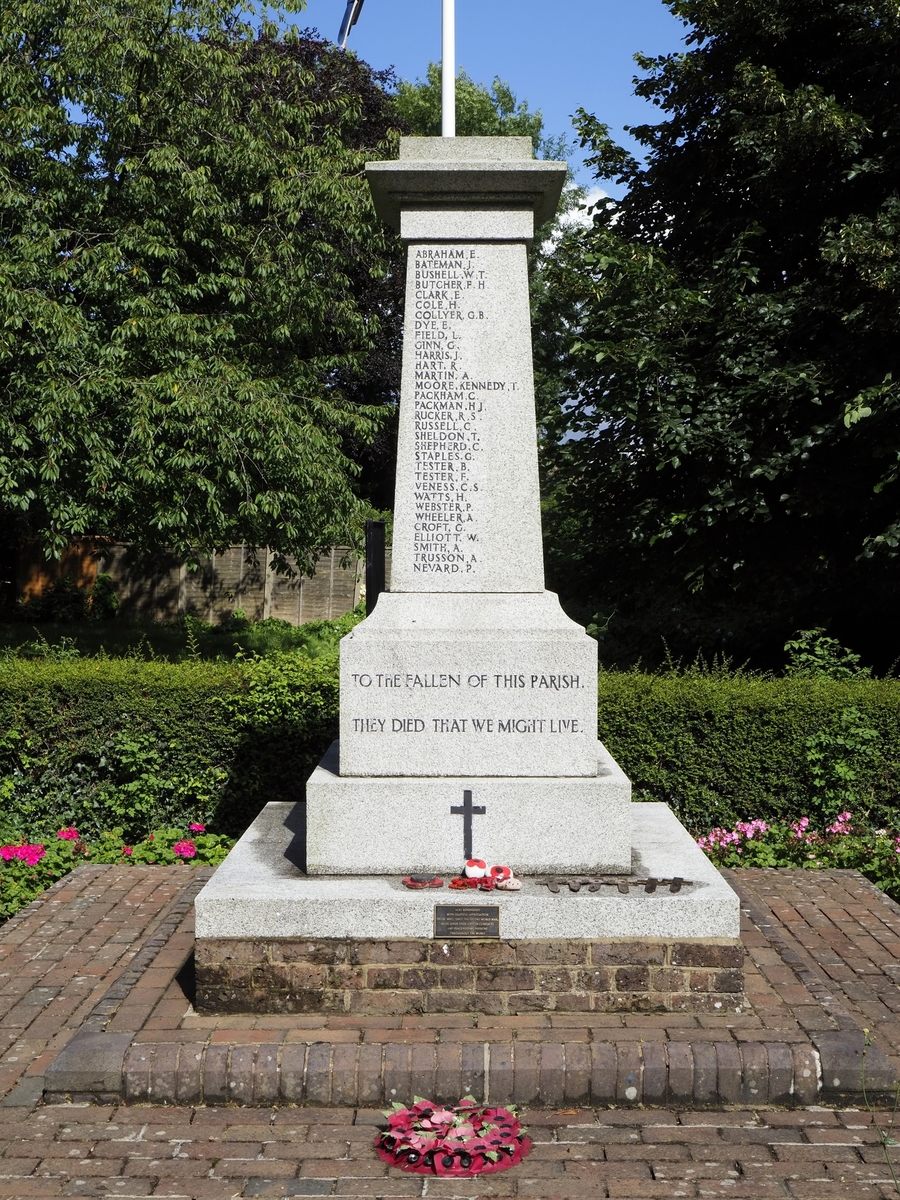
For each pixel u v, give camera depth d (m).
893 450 10.50
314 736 8.00
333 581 24.95
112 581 25.84
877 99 11.88
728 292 12.08
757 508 11.23
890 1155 4.00
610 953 4.73
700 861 5.30
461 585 5.45
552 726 5.22
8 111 13.14
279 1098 4.35
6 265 12.45
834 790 7.83
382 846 5.11
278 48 24.20
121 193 13.70
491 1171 3.90
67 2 13.45
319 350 17.44
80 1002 5.29
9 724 8.03
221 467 13.08
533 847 5.12
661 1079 4.32
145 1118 4.26
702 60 13.48
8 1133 4.16
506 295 5.46
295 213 14.27
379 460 29.64
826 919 6.42
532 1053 4.35
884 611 12.34
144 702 8.00
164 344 13.27
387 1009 4.74
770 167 11.97
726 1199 3.71
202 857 7.54
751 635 12.92
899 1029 5.00
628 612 14.16
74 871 7.20
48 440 12.27
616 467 12.41
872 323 10.70
